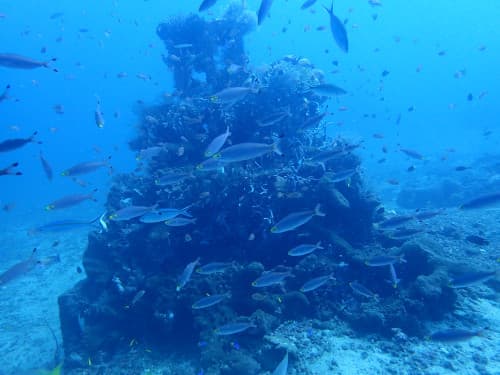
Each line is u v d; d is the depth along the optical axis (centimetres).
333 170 966
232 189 855
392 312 681
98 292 909
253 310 741
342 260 850
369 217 955
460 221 1230
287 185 878
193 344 750
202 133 1052
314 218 888
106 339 802
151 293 790
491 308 702
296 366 600
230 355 638
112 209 1041
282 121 1056
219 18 1462
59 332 983
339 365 598
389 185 2430
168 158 1048
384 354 618
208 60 1394
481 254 915
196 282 765
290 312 746
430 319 691
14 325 1045
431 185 1983
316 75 1325
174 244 861
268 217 843
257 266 754
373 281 804
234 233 866
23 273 611
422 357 592
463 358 578
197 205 855
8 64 556
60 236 2006
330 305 764
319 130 1171
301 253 615
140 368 711
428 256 783
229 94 664
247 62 1443
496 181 1809
